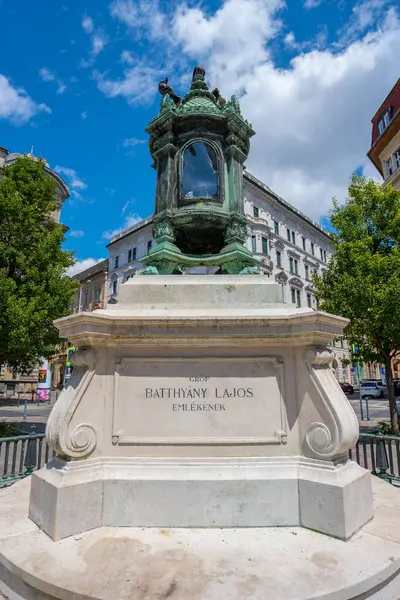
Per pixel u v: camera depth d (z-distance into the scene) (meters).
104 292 44.78
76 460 3.03
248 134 4.91
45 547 2.63
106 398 3.24
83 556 2.52
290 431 3.21
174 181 4.58
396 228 12.03
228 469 3.05
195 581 2.24
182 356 3.29
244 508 2.96
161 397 3.24
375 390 29.52
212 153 4.70
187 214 4.36
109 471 3.05
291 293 37.16
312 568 2.38
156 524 2.94
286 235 38.59
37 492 3.08
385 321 10.81
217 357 3.29
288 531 2.88
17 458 8.52
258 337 3.24
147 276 3.85
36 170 13.72
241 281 3.85
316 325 3.09
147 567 2.39
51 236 12.87
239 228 4.50
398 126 23.48
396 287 10.43
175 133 4.75
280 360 3.30
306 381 3.21
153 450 3.15
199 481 2.98
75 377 3.26
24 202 13.15
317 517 2.88
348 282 11.30
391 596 2.39
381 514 3.24
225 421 3.21
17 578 2.41
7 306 11.16
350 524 2.81
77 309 49.94
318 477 2.95
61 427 2.96
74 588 2.17
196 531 2.88
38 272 12.34
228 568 2.38
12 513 3.28
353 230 12.34
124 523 2.95
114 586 2.19
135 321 3.18
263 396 3.26
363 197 12.52
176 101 5.00
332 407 3.04
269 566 2.40
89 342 3.18
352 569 2.37
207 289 3.72
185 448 3.16
